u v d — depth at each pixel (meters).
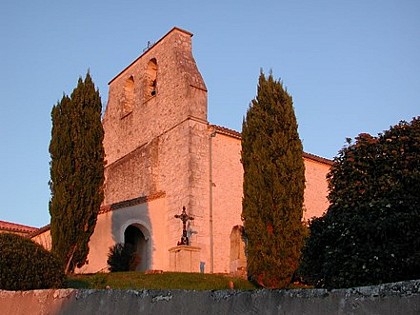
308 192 27.31
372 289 4.92
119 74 31.66
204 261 22.69
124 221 23.00
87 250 19.12
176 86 26.05
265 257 16.86
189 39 27.59
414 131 9.03
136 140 28.53
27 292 9.90
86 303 8.41
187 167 23.92
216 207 23.84
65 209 18.70
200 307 6.52
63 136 19.45
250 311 5.91
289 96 19.25
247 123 19.06
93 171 19.64
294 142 18.59
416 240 7.74
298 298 5.49
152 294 7.29
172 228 23.95
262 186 17.75
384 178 8.78
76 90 20.28
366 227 8.07
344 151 9.82
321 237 8.98
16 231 32.25
